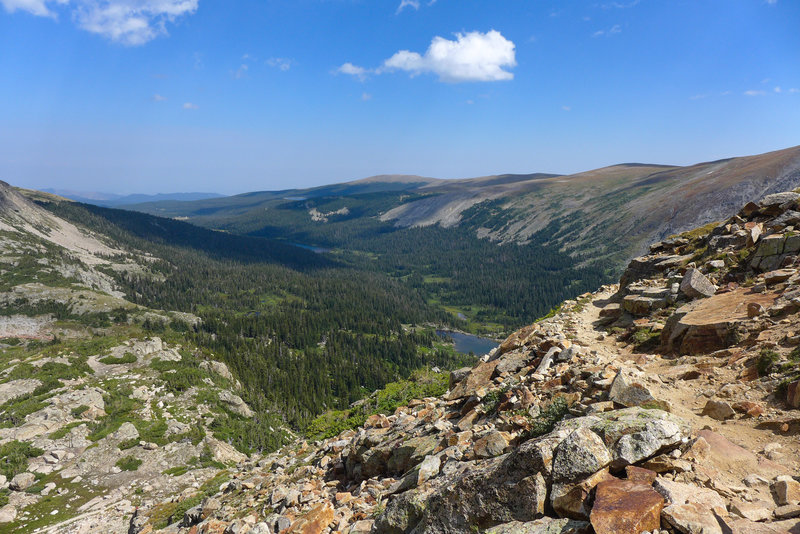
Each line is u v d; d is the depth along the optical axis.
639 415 8.35
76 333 155.75
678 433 7.84
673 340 16.19
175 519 24.31
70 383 75.62
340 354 185.38
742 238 23.16
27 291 182.88
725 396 11.11
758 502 6.62
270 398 125.75
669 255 28.12
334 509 12.96
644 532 6.09
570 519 6.96
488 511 7.93
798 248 18.75
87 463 53.41
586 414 10.27
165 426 64.38
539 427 10.83
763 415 9.73
